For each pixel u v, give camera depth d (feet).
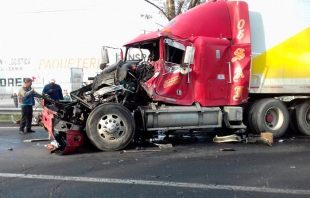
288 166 20.44
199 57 28.07
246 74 29.30
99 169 19.97
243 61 29.32
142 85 26.73
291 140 30.17
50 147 26.27
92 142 24.52
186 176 18.39
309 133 32.91
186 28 28.91
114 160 22.22
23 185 17.02
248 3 30.78
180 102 27.63
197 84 28.27
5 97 113.19
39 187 16.70
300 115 32.76
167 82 27.02
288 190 16.05
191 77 28.27
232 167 20.27
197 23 29.27
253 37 30.42
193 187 16.56
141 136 29.09
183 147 26.66
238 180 17.63
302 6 30.40
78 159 22.62
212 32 29.43
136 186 16.76
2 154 24.44
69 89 78.95
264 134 28.30
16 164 21.35
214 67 28.55
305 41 30.60
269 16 30.48
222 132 33.50
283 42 30.50
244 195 15.40
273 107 31.01
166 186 16.74
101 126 24.62
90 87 27.91
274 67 30.55
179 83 27.61
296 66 30.71
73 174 18.94
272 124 31.50
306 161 21.72
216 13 29.84
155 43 27.73
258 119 30.50
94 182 17.44
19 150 25.94
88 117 24.66
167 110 26.53
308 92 30.91
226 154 23.93
